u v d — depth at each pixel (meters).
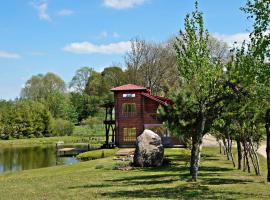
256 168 29.80
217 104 25.27
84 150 65.75
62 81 140.50
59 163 50.25
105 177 28.80
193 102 26.66
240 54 23.91
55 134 106.12
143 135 36.97
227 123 29.20
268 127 24.33
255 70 19.61
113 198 18.59
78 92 129.38
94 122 109.75
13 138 100.94
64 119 114.75
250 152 32.44
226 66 26.34
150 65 96.38
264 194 19.77
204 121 25.39
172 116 29.02
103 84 119.50
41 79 137.75
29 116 102.69
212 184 23.80
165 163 37.72
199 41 27.20
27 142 93.06
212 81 25.03
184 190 21.23
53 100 117.06
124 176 29.20
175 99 28.66
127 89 64.06
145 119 63.50
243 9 18.72
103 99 117.81
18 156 60.75
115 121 64.38
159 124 62.81
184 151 51.19
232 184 23.73
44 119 105.00
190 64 26.94
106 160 43.09
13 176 34.06
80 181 26.62
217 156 48.94
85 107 120.75
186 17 27.44
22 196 20.23
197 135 25.84
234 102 24.11
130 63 97.75
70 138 98.38
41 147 79.81
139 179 27.05
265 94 20.31
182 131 28.27
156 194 19.81
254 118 24.95
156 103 63.84
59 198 19.17
